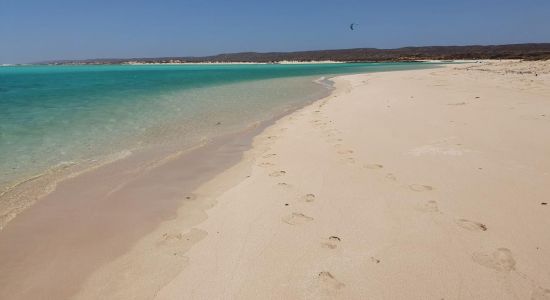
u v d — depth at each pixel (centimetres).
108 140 809
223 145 763
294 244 348
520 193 433
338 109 1117
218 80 3225
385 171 531
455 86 1569
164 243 361
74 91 2039
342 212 411
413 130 757
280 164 596
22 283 306
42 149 726
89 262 334
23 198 485
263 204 441
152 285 297
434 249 331
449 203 418
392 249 334
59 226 405
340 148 664
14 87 2372
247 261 324
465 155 579
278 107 1334
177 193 495
